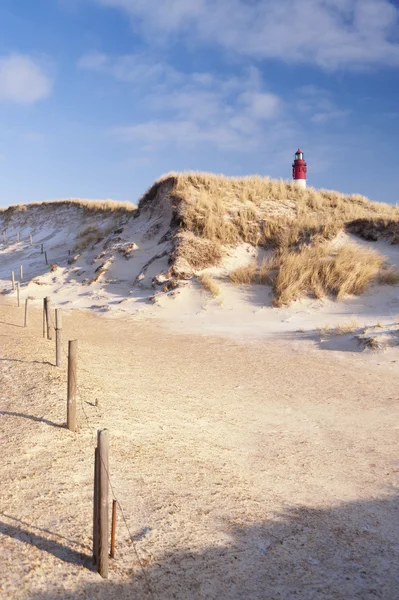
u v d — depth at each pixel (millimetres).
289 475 5895
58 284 24031
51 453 5363
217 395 8945
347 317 16531
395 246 22141
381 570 4137
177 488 5105
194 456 6043
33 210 51375
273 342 13961
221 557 4051
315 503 5254
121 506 4578
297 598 3682
